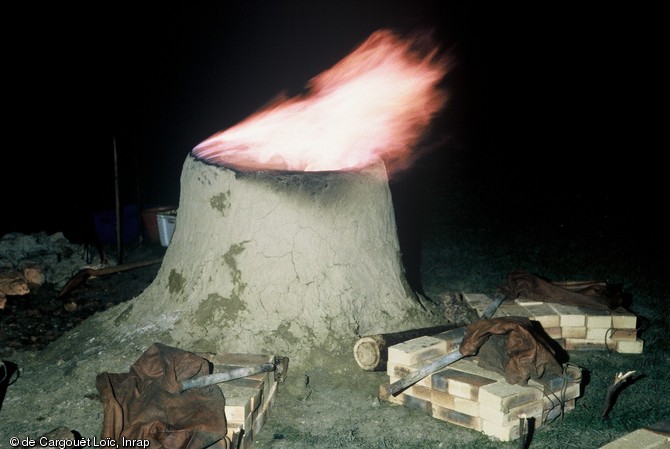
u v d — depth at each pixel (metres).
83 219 7.98
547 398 4.29
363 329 5.21
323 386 4.84
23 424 4.39
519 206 9.59
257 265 5.12
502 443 4.10
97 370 4.84
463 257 7.79
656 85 13.85
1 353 5.46
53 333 5.92
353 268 5.28
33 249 7.39
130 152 11.70
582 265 7.45
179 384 4.06
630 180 10.55
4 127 12.34
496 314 5.55
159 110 13.74
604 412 4.38
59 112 12.71
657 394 4.77
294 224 5.11
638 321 5.92
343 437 4.23
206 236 5.32
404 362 4.57
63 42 13.48
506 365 4.29
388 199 5.57
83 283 6.96
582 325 5.44
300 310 5.09
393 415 4.50
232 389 4.20
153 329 5.20
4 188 10.37
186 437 3.76
